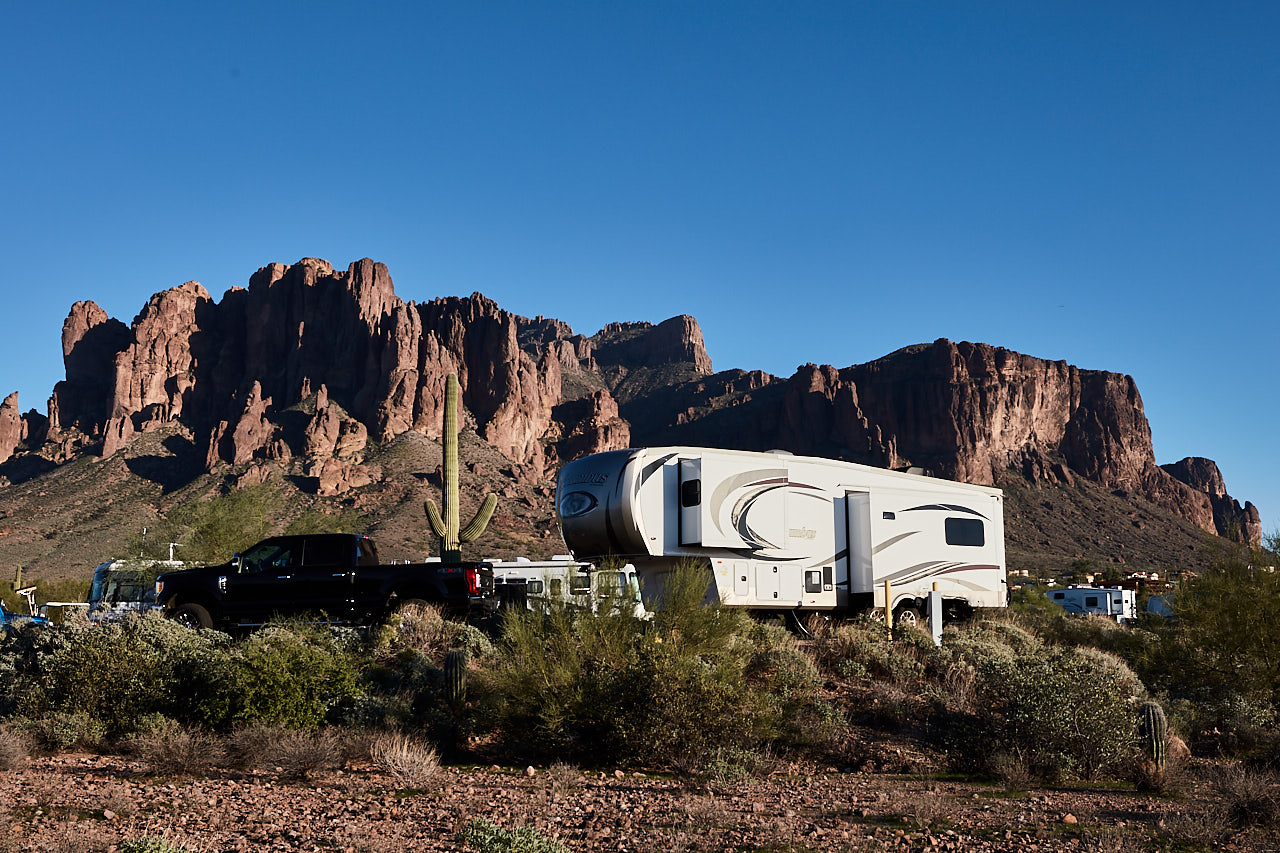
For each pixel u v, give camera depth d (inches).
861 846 278.2
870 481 848.3
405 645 566.3
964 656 640.4
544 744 436.8
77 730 450.3
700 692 446.9
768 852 273.6
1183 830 307.1
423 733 442.3
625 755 427.8
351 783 367.9
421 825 302.4
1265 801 331.6
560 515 800.9
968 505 912.9
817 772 440.1
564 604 510.6
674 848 273.1
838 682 586.2
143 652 495.8
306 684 461.4
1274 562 723.4
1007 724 451.8
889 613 772.6
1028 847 285.0
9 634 618.5
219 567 676.7
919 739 497.4
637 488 747.4
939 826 314.0
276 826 298.0
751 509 767.1
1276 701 666.2
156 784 367.9
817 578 797.9
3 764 397.4
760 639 639.8
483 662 546.0
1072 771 425.1
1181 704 619.5
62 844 261.4
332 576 665.0
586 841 285.6
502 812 321.7
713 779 392.8
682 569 542.3
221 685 459.5
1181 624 744.3
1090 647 832.9
